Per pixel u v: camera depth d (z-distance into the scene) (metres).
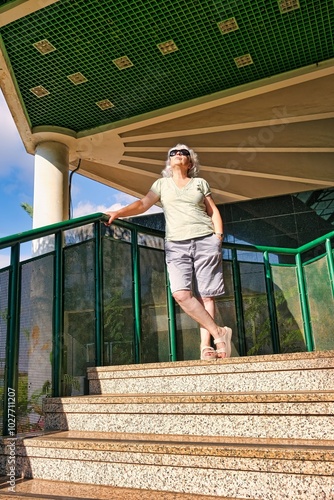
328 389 2.17
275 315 4.95
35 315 2.79
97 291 3.39
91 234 3.47
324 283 4.90
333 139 6.32
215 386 2.46
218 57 4.73
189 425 2.06
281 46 4.59
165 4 3.91
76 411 2.44
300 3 4.01
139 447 1.81
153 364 2.71
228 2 3.94
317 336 4.96
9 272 2.68
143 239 4.10
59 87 5.11
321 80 5.04
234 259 4.88
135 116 5.75
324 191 8.35
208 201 3.33
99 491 1.75
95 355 3.25
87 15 3.99
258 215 8.70
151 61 4.73
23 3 3.71
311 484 1.47
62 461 2.00
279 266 5.23
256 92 5.18
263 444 1.68
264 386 2.33
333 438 1.74
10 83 4.82
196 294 3.21
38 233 2.86
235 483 1.60
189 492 1.67
